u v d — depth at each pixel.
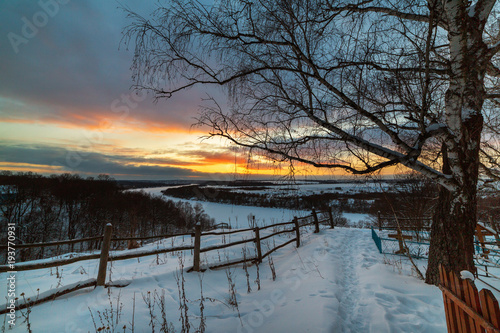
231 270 5.59
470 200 3.63
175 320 3.25
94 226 31.80
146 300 3.67
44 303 3.30
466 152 3.59
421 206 9.77
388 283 4.36
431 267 4.17
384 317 3.16
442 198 4.07
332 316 3.13
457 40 2.83
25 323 2.81
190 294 4.12
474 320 1.74
